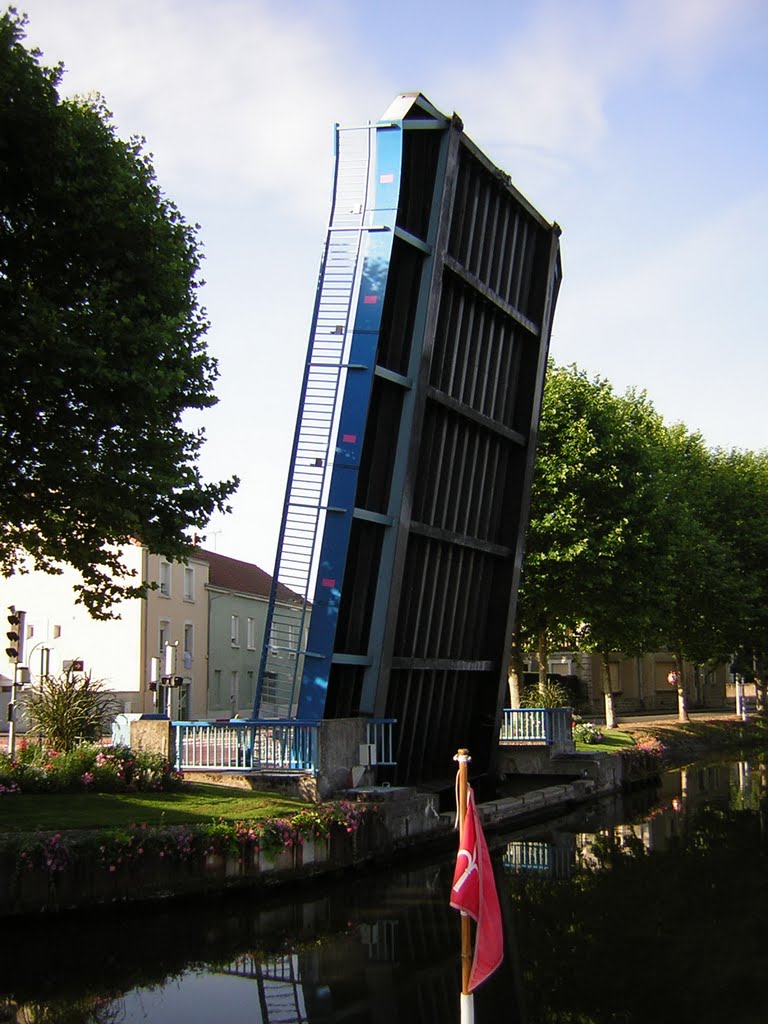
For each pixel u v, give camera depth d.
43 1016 8.67
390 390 17.73
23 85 13.76
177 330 15.23
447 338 18.77
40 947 10.77
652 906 12.73
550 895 13.52
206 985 9.54
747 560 47.97
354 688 18.17
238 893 13.04
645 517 32.06
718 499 48.16
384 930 11.54
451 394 19.11
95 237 14.55
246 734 16.47
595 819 21.95
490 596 22.16
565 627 34.47
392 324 17.81
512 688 32.97
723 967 10.01
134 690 38.25
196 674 44.16
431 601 19.55
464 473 20.22
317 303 17.44
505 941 11.16
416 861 16.12
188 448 16.08
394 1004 8.99
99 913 11.84
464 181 18.11
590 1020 8.55
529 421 21.61
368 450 17.77
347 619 17.92
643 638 35.88
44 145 14.05
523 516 21.98
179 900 12.47
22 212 14.34
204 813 13.99
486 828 19.61
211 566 50.47
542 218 20.56
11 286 13.54
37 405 14.00
